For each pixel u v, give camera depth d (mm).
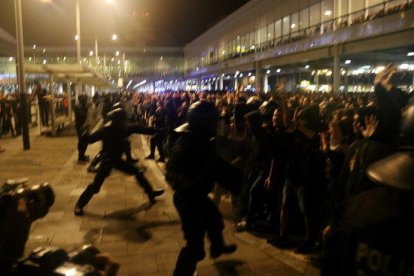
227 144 9414
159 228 6887
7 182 2236
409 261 1402
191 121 4457
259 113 6332
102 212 7797
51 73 20844
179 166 4445
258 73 47875
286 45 39000
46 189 2309
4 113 21094
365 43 26562
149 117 18938
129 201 8570
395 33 23734
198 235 4414
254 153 6852
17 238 2053
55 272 1463
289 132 6133
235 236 6461
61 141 19094
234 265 5395
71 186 9891
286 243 6012
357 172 3096
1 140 19828
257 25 50531
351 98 13414
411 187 1361
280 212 6707
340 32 28938
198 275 5117
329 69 36250
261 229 6766
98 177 7617
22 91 16078
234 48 60188
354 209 1605
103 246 6113
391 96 3609
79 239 6391
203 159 4398
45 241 6285
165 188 9602
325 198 5605
